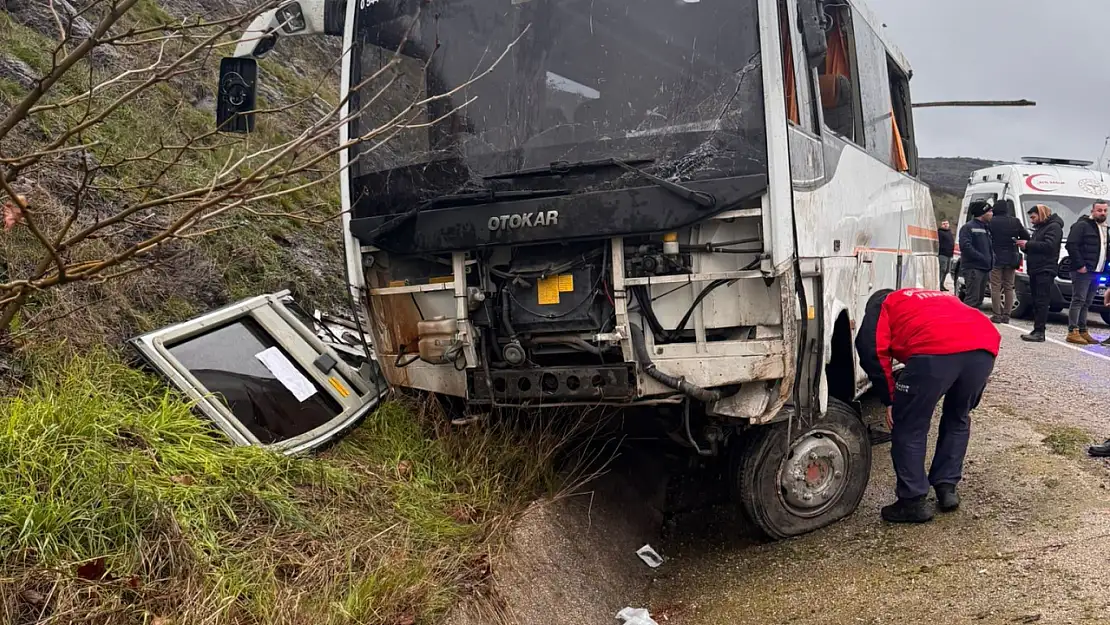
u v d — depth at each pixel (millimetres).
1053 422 6734
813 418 4910
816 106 5000
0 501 3160
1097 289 14406
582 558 4793
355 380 5355
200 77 8602
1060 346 11242
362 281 4891
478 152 4551
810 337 4754
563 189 4359
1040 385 8258
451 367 4863
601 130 4398
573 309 4480
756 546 5293
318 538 3834
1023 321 14859
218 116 4301
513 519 4527
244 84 4289
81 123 2904
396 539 4012
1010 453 5957
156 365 4703
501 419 5172
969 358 4980
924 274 8367
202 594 3219
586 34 4492
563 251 4520
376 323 5008
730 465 5129
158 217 6090
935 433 6844
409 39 4750
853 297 5664
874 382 5469
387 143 4715
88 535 3230
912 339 5074
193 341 5074
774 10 4266
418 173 4641
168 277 5906
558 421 5266
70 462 3439
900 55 8070
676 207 4199
